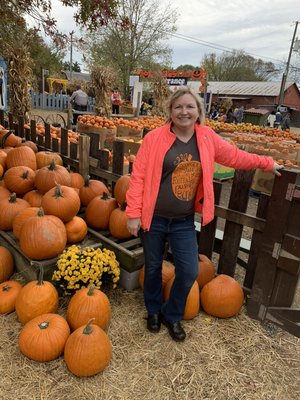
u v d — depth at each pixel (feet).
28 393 6.77
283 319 8.91
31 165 13.74
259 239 9.50
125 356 7.85
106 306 8.27
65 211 9.98
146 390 7.07
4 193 11.87
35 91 84.23
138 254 9.96
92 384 7.09
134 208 7.49
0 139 16.83
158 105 53.11
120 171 13.15
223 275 9.78
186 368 7.68
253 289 9.41
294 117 157.28
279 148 29.76
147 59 101.35
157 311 8.80
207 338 8.63
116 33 94.79
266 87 163.02
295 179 8.20
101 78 42.78
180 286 8.01
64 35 19.43
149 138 7.38
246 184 9.50
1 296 8.80
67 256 9.07
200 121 7.50
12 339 8.04
